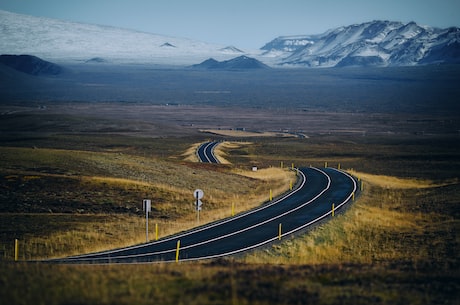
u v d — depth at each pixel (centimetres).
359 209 8100
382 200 9206
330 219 7144
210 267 4209
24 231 6550
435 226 7006
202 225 7038
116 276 3638
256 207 8400
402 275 4088
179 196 8950
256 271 3947
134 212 7931
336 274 3956
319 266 4353
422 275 4141
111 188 8781
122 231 6825
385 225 7225
